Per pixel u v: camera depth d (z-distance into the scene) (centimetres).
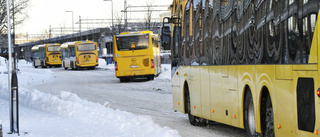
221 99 1002
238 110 909
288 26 661
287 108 673
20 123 1204
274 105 720
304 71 619
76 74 4997
